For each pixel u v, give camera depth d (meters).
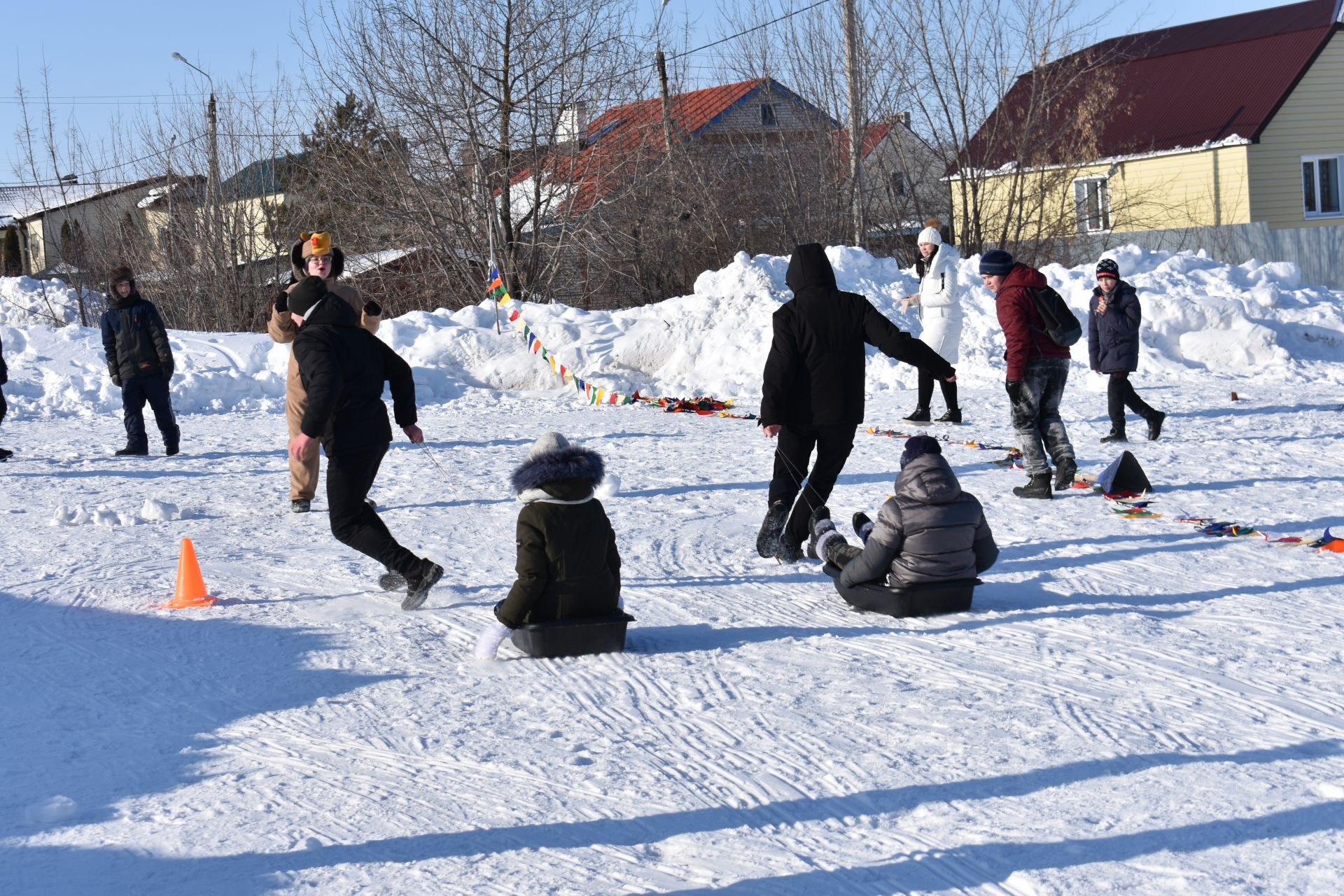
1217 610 6.13
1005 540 7.80
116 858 3.62
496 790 4.10
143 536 8.28
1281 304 19.28
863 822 3.79
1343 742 4.36
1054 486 9.42
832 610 6.31
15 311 29.05
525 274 26.08
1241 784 3.98
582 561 5.53
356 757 4.42
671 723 4.70
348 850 3.67
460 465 11.03
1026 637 5.71
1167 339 17.95
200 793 4.11
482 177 24.83
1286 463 10.34
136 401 11.88
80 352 17.33
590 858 3.59
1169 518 8.27
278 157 31.03
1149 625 5.87
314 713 4.87
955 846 3.61
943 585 6.10
